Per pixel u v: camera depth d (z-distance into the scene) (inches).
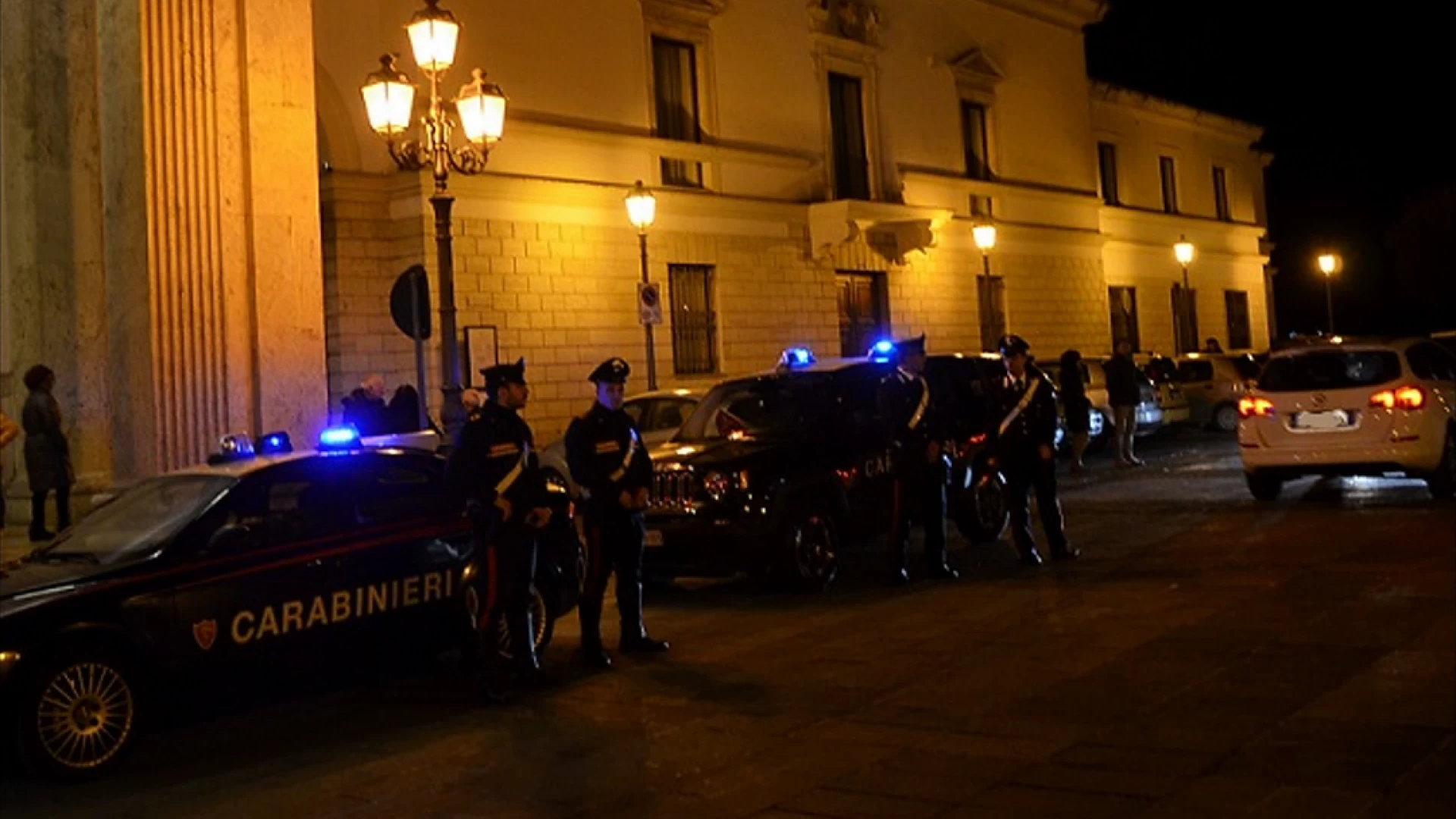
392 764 284.4
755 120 1013.8
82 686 286.4
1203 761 242.4
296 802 262.1
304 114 510.3
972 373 563.5
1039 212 1315.2
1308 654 315.6
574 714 315.9
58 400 620.4
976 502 547.5
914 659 344.2
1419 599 368.8
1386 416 566.6
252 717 339.3
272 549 324.5
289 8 507.8
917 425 466.3
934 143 1187.9
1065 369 849.5
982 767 249.6
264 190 497.7
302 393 503.5
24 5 629.0
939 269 1180.5
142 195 471.8
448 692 353.1
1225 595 396.8
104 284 616.7
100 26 487.2
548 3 861.8
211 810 260.1
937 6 1199.6
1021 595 425.7
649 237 920.9
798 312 1033.5
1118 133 1498.5
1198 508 615.2
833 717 293.7
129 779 287.7
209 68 486.3
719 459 453.4
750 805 237.5
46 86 631.8
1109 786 232.4
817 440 471.2
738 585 491.5
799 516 454.6
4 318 635.5
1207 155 1679.4
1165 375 1159.6
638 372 903.1
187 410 476.7
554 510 380.2
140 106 472.1
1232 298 1720.0
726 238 979.3
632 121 914.1
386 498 352.8
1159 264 1550.2
